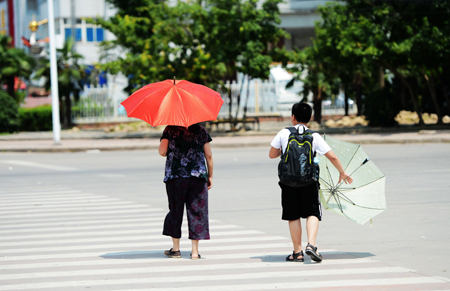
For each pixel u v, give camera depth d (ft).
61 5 287.48
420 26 163.63
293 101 223.92
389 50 156.76
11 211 62.39
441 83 176.35
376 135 149.69
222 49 171.63
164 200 68.33
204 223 39.96
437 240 44.73
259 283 33.63
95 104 220.84
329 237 46.75
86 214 59.62
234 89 217.77
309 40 297.33
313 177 37.42
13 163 119.14
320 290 31.96
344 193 39.68
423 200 62.95
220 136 168.35
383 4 163.43
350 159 39.68
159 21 176.55
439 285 32.71
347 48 154.30
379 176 39.11
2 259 40.73
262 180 83.20
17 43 347.15
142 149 146.00
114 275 36.04
